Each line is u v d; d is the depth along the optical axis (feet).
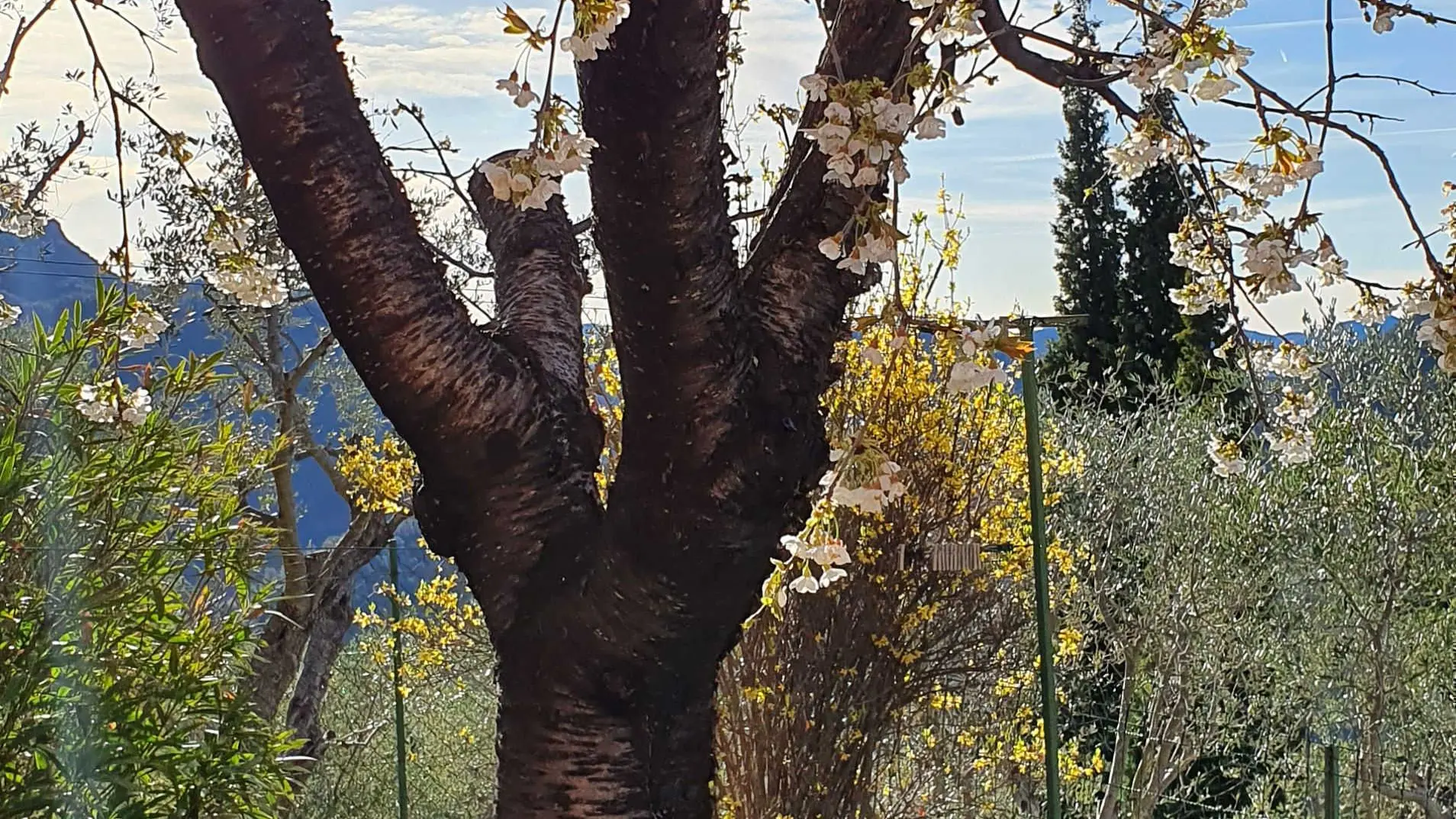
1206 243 7.76
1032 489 24.90
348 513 36.70
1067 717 49.65
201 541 12.99
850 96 5.27
